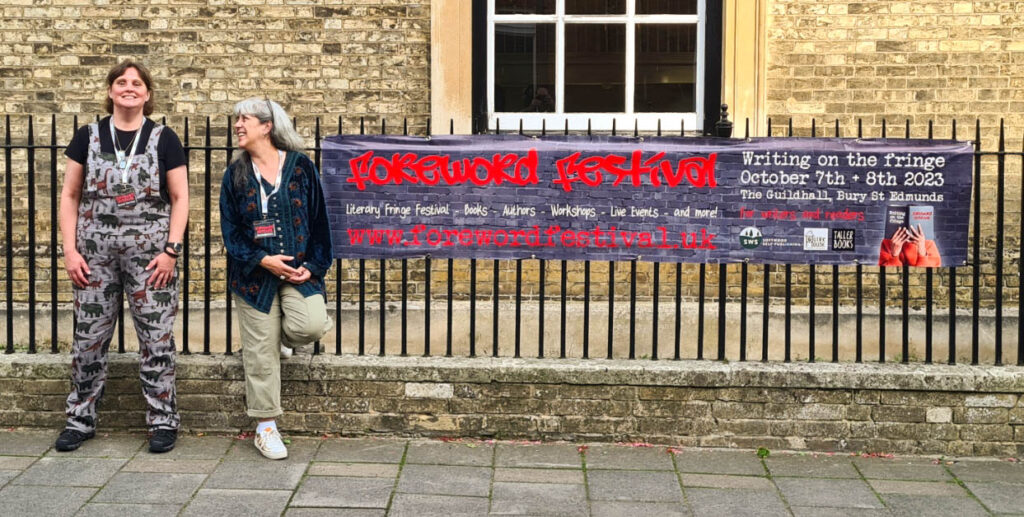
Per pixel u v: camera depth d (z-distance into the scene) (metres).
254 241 4.72
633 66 7.06
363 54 6.88
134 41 6.88
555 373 5.08
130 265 4.74
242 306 4.79
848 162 5.21
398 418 5.13
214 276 6.99
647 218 5.27
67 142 6.93
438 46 6.79
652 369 5.06
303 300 4.80
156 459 4.76
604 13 7.07
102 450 4.87
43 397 5.14
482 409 5.11
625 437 5.10
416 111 6.91
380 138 5.28
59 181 6.92
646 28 7.05
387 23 6.87
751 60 6.75
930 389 5.00
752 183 5.24
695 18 7.02
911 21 6.69
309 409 5.13
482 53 7.01
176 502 4.23
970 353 6.72
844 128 6.75
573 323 6.91
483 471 4.69
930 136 5.20
